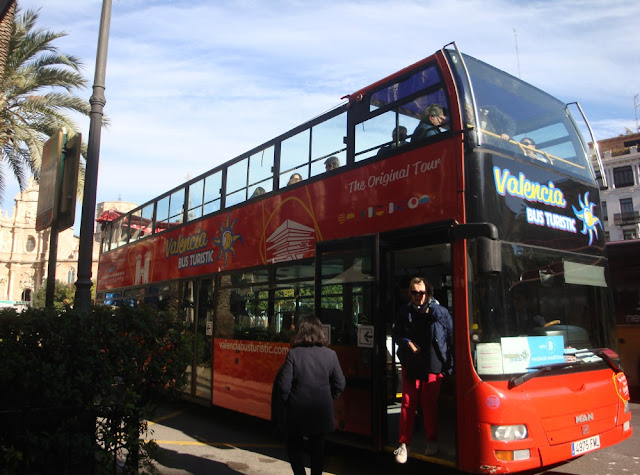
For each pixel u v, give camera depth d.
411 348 5.67
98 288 17.09
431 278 7.31
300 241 7.59
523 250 5.46
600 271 6.34
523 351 5.14
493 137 5.62
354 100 7.02
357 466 6.50
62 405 4.39
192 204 11.09
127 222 15.12
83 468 4.51
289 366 4.84
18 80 15.64
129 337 4.71
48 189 7.03
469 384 4.98
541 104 6.48
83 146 16.84
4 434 4.29
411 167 5.98
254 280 8.59
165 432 8.68
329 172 7.21
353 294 6.43
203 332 9.98
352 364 6.32
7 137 16.05
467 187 5.34
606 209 52.34
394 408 7.51
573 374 5.47
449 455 5.43
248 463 6.66
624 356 11.30
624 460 6.49
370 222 6.41
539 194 5.83
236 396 8.70
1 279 84.00
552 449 4.97
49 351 4.46
